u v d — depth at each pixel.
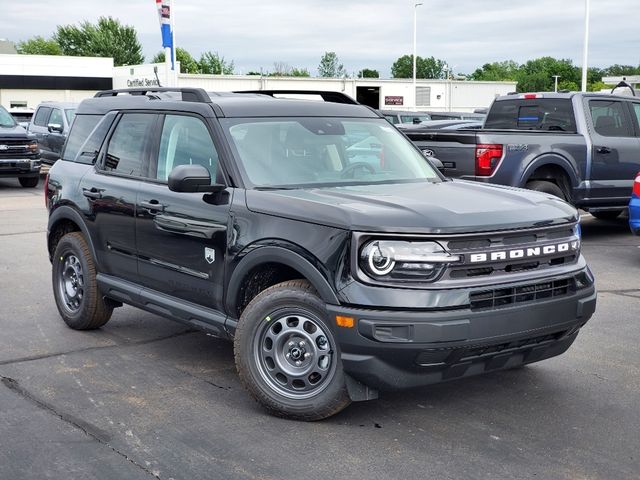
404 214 4.39
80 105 7.04
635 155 11.60
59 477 3.97
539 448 4.35
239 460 4.18
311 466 4.11
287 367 4.69
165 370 5.69
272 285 5.03
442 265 4.29
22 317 7.17
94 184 6.33
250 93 6.52
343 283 4.33
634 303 7.72
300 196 4.84
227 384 5.39
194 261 5.30
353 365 4.33
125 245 5.98
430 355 4.24
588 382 5.44
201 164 5.41
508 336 4.39
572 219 4.87
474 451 4.30
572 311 4.69
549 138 10.71
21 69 60.66
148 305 5.82
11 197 17.83
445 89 63.16
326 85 58.75
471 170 10.25
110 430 4.58
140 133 6.09
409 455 4.25
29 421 4.71
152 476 3.99
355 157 5.59
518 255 4.50
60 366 5.77
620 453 4.29
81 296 6.65
